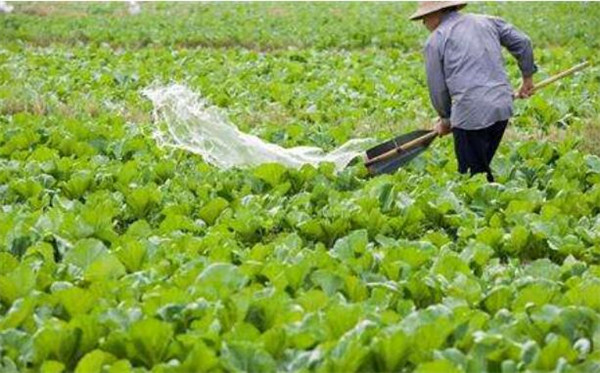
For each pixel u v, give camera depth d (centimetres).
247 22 4628
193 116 1861
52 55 3453
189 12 5166
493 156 1775
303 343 970
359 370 934
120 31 4191
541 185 1767
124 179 1683
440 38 1653
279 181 1684
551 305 1039
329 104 2598
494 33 1667
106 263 1173
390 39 3994
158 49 3797
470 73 1641
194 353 921
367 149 1836
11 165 1759
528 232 1384
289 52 3547
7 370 934
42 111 2470
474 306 1116
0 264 1190
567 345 943
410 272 1192
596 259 1374
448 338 989
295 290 1148
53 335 971
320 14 4994
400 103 2598
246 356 931
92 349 989
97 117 2444
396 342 937
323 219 1454
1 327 1027
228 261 1248
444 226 1508
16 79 2900
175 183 1662
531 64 1680
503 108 1641
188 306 1032
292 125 2177
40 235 1314
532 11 5028
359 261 1216
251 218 1445
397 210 1523
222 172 1711
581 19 4653
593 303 1096
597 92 2744
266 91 2756
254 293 1079
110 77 2912
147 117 2388
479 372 926
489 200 1586
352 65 3297
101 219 1380
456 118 1653
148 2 5600
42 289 1140
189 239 1309
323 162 1714
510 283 1177
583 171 1777
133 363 972
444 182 1661
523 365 937
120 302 1080
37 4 5241
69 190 1647
